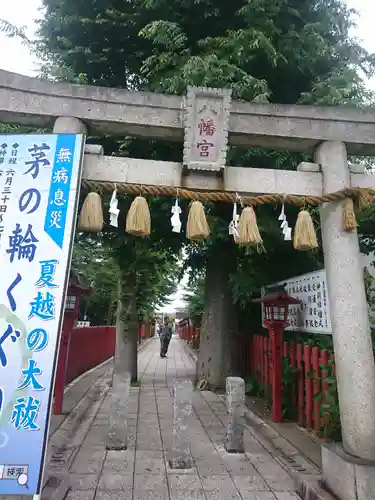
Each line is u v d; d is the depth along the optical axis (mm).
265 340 9641
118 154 9148
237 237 4941
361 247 8930
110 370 14766
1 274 4129
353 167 5465
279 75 9328
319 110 5379
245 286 9969
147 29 8492
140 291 15164
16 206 4363
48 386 3844
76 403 8953
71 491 4625
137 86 10391
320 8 9367
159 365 17188
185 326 39969
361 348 4684
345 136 5371
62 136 4660
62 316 4039
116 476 5090
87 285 9078
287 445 6273
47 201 4398
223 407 9000
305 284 7711
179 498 4539
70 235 4289
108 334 20172
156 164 5059
